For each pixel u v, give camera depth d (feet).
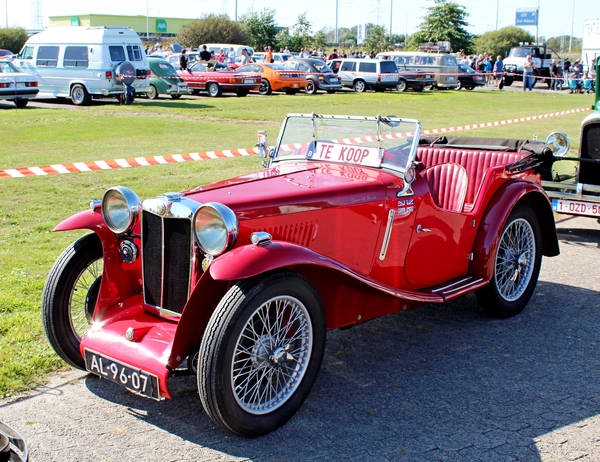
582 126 25.45
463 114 72.69
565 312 18.47
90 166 28.58
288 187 13.89
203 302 11.91
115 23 240.12
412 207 15.37
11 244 22.76
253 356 12.05
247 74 88.48
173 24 258.57
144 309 13.76
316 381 14.29
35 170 27.43
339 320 14.32
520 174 18.70
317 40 205.98
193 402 13.33
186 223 12.55
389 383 14.21
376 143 15.72
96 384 13.91
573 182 24.99
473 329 17.24
